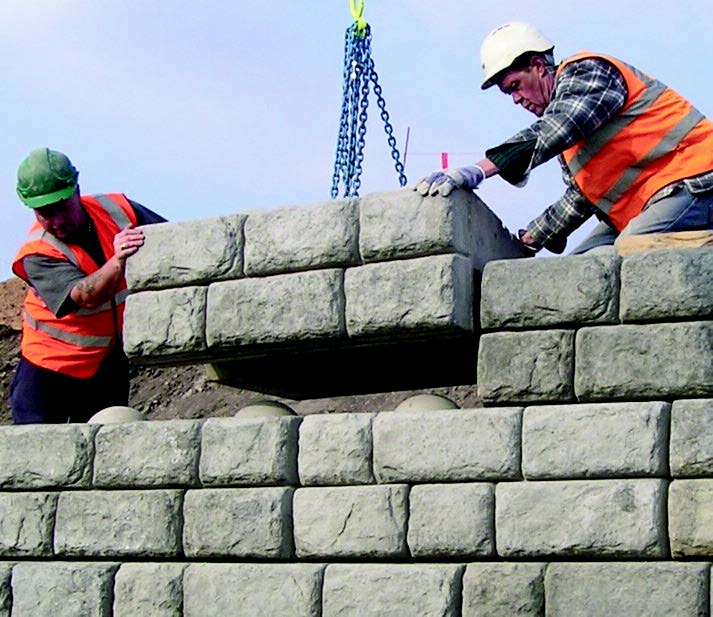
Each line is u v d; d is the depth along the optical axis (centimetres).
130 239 760
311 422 715
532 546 675
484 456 687
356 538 701
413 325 711
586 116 727
